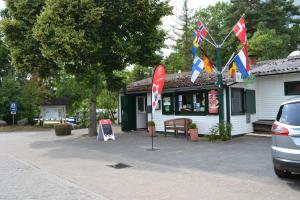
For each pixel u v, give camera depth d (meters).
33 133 26.84
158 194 7.77
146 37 19.69
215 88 17.42
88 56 18.50
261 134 17.78
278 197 7.11
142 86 22.86
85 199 7.57
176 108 19.75
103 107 34.53
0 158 13.81
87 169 10.91
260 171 9.55
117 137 19.53
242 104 18.27
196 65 16.12
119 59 19.80
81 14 17.31
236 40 37.88
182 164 11.07
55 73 21.50
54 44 16.89
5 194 8.11
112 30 19.23
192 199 7.28
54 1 16.89
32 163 12.40
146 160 12.06
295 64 17.67
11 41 19.38
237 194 7.48
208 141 16.23
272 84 18.52
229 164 10.71
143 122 23.20
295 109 7.84
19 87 37.28
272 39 33.16
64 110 48.44
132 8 18.34
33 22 18.78
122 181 9.13
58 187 8.72
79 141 18.72
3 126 35.38
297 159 7.43
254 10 38.47
